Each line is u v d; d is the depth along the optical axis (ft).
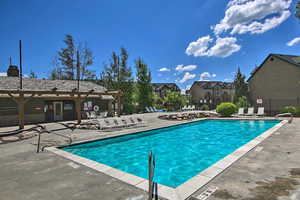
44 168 15.47
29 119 56.85
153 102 111.86
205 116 67.31
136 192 10.87
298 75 68.08
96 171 14.67
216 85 158.20
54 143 25.85
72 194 10.80
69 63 123.24
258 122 51.65
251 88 84.74
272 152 18.63
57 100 63.82
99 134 33.09
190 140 34.37
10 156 19.19
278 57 73.72
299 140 23.90
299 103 67.72
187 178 17.53
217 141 33.37
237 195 10.09
